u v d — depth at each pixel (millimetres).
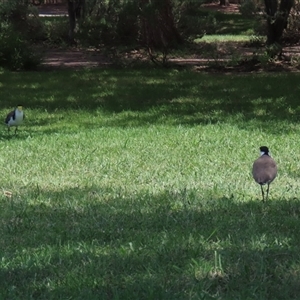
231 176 11352
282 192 10258
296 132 15891
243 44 38656
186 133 15695
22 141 14945
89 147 14086
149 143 14438
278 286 6441
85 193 10234
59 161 12688
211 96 21734
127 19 28594
